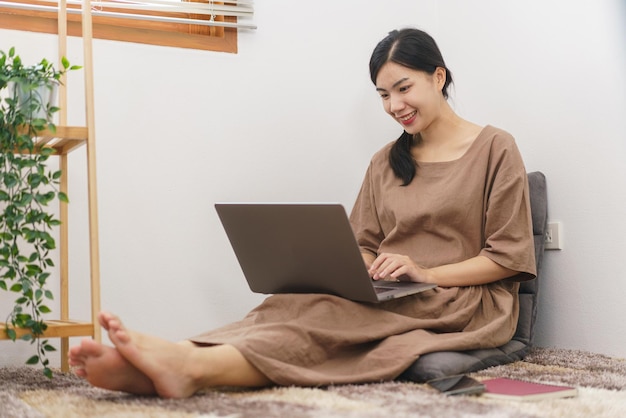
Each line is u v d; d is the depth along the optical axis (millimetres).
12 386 1603
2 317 1954
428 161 1976
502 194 1834
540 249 2061
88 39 1781
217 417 1166
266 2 2340
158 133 2172
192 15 2279
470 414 1189
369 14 2492
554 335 2139
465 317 1743
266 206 1617
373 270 1745
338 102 2432
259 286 1809
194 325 2201
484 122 2389
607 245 1994
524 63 2244
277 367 1425
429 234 1917
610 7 1982
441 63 1948
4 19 2010
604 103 2004
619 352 1960
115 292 2102
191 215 2205
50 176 1758
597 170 2023
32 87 1671
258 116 2312
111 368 1289
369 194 2084
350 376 1488
